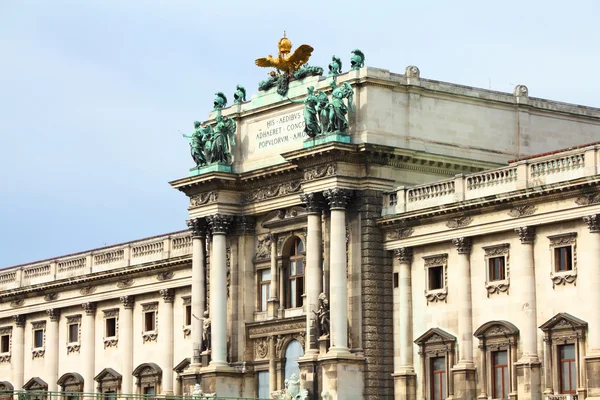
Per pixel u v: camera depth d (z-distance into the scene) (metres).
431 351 117.94
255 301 133.25
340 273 121.19
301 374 122.56
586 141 136.62
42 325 166.12
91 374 157.50
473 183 115.88
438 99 126.88
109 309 156.75
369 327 120.75
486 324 113.12
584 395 105.25
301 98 129.62
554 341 108.12
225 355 132.38
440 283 118.69
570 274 107.38
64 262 163.50
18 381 167.62
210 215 133.88
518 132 131.50
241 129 135.88
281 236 130.88
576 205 106.88
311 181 123.56
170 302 149.25
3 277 172.62
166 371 148.12
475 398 114.12
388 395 120.69
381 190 122.69
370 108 123.06
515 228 111.56
